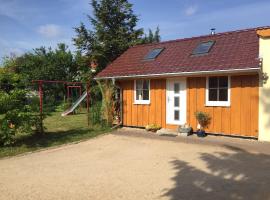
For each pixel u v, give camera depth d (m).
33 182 7.67
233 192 6.63
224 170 8.30
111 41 27.36
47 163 9.55
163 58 15.48
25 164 9.49
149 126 14.91
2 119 11.54
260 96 11.80
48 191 6.99
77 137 13.62
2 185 7.50
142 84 15.81
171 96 14.66
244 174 7.88
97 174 8.23
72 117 22.36
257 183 7.16
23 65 31.72
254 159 9.38
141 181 7.55
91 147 11.85
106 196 6.59
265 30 11.48
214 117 13.21
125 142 12.58
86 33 28.19
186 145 11.62
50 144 12.31
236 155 9.93
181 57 14.70
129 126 16.34
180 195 6.54
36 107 13.70
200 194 6.57
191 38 16.00
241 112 12.41
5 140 11.65
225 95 12.89
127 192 6.80
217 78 13.09
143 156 10.17
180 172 8.23
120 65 16.92
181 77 14.20
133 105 16.14
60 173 8.41
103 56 27.30
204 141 12.14
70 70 33.25
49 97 31.72
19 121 11.87
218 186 7.03
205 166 8.74
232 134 12.68
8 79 12.61
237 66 11.96
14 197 6.68
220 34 14.95
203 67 12.95
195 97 13.78
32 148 11.60
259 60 11.60
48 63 32.22
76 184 7.43
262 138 11.85
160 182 7.43
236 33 14.42
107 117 16.47
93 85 27.03
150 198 6.42
